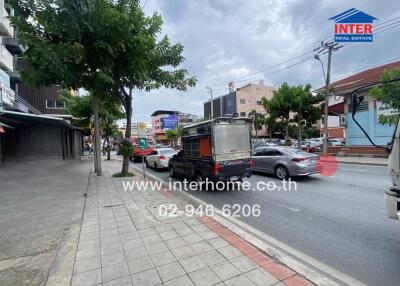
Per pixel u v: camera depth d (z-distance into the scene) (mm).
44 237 4297
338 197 7012
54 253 3688
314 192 7711
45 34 5676
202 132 8750
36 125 20156
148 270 3131
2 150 17547
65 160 21281
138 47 7059
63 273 3109
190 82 11062
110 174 12508
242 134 8664
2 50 16016
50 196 7363
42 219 5238
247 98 57312
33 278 3023
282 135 55781
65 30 5348
